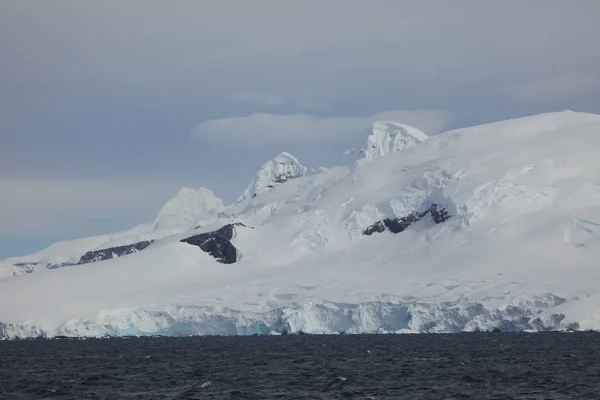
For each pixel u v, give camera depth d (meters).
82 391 191.25
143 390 192.00
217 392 186.38
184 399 175.12
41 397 182.25
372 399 172.50
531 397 171.88
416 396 176.38
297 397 176.88
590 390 180.00
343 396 177.62
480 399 170.75
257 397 177.50
